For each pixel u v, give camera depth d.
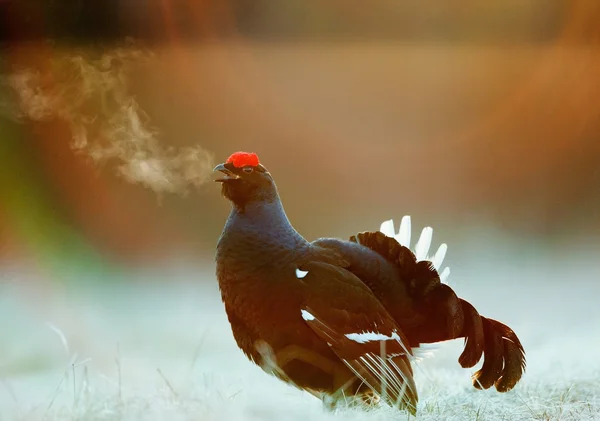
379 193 23.64
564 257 17.81
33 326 12.02
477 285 14.82
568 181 23.06
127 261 18.50
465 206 22.91
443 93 23.67
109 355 11.70
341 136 23.80
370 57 23.19
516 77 23.16
